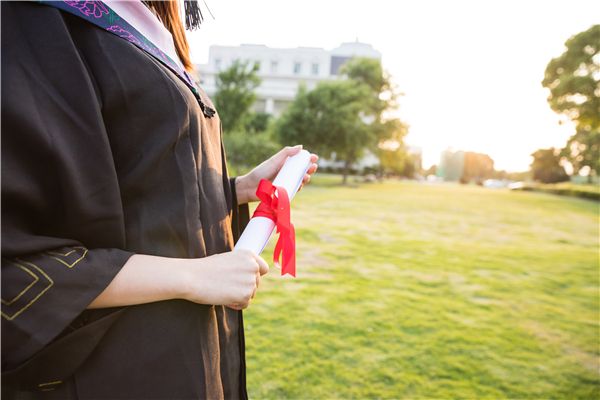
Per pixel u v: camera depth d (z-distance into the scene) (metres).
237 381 0.82
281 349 2.91
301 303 3.88
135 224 0.59
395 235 8.24
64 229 0.53
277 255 0.76
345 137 24.23
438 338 3.26
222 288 0.58
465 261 6.18
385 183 32.31
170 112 0.62
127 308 0.57
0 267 0.45
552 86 17.73
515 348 3.15
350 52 46.69
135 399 0.56
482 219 11.77
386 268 5.50
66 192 0.51
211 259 0.60
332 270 5.24
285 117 24.84
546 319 3.83
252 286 0.61
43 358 0.50
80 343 0.52
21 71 0.49
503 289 4.79
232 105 20.59
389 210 12.77
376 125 28.75
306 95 24.56
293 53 46.28
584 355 3.07
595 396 2.50
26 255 0.47
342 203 13.99
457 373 2.71
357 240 7.46
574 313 4.03
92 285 0.49
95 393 0.55
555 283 5.14
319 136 24.42
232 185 0.99
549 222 11.70
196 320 0.62
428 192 23.25
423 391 2.47
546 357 3.02
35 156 0.49
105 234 0.55
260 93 44.66
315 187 21.11
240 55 41.88
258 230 0.75
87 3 0.57
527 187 30.83
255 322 3.37
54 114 0.50
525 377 2.70
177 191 0.62
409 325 3.49
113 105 0.57
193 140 0.67
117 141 0.58
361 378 2.57
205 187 0.71
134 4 0.64
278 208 0.75
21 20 0.51
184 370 0.59
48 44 0.52
